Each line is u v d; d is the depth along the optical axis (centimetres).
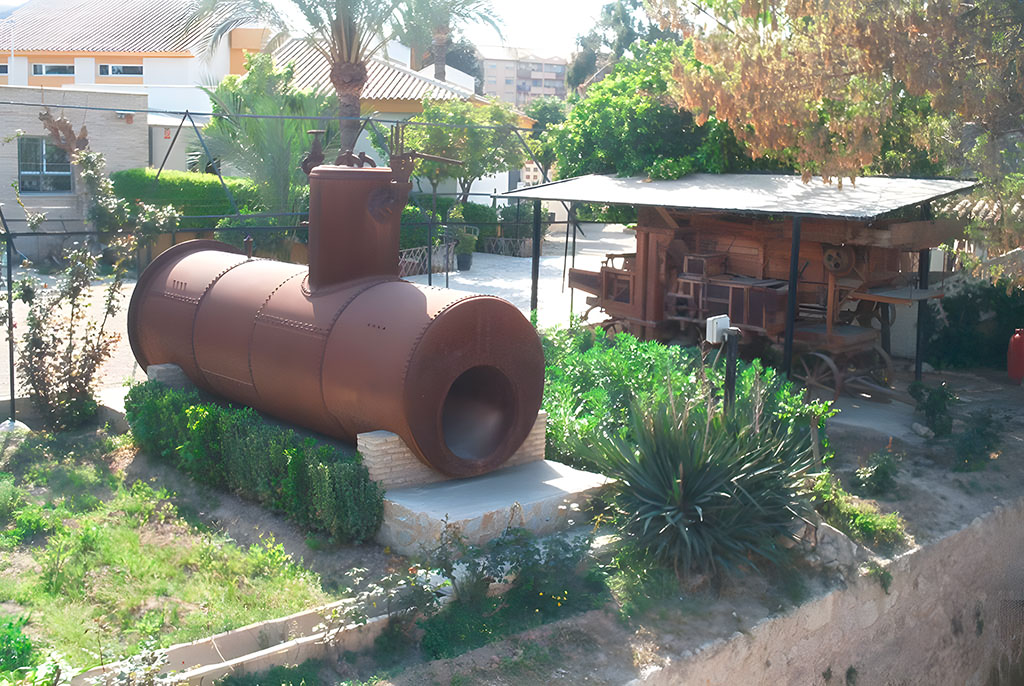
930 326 1938
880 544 1109
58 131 2683
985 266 1480
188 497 1154
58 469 1216
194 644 786
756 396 1062
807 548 1045
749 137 1792
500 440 1126
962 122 1517
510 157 3312
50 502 1095
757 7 1362
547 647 841
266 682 749
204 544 988
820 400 1579
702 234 1808
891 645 1092
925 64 1299
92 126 2911
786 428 1170
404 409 1028
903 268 1758
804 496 1065
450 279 2852
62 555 931
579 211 3009
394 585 881
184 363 1352
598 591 938
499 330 1092
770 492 1009
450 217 3234
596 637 866
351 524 1012
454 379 1058
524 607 894
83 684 709
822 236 1598
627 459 1026
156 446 1266
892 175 1780
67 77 4112
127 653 779
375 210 1173
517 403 1124
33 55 4109
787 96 1404
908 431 1444
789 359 1486
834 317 1625
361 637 824
